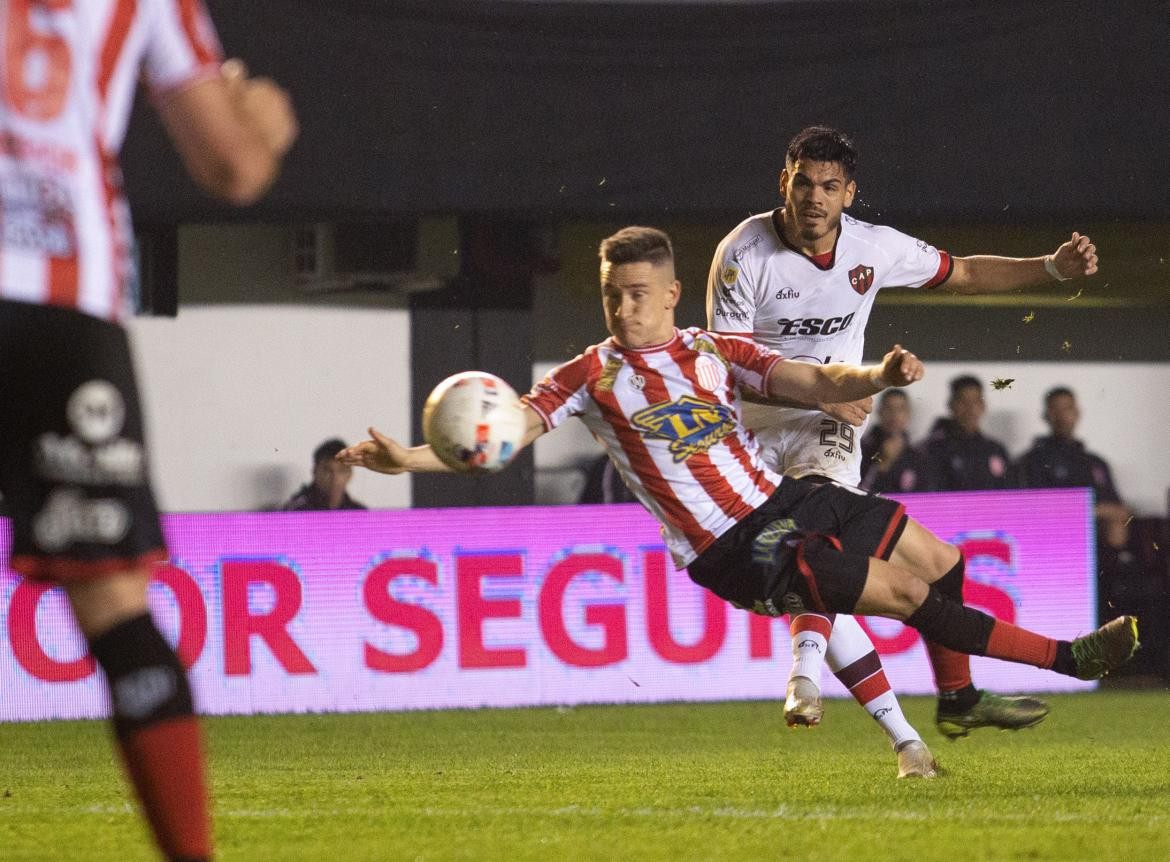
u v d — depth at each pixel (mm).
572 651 30688
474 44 33125
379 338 40875
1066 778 17250
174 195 32406
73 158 8227
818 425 18500
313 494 33969
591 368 15406
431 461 14680
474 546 30562
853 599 14688
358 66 32812
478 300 37312
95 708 29109
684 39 33500
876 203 33844
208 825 8539
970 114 34031
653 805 14797
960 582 16266
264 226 39844
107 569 8148
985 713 17281
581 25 33344
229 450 40188
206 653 29594
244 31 32375
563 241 39469
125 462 8156
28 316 7992
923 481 37406
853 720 27609
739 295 18859
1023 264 19125
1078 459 38000
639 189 33562
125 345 8367
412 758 21609
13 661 28672
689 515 15336
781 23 33625
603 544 30891
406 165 33031
